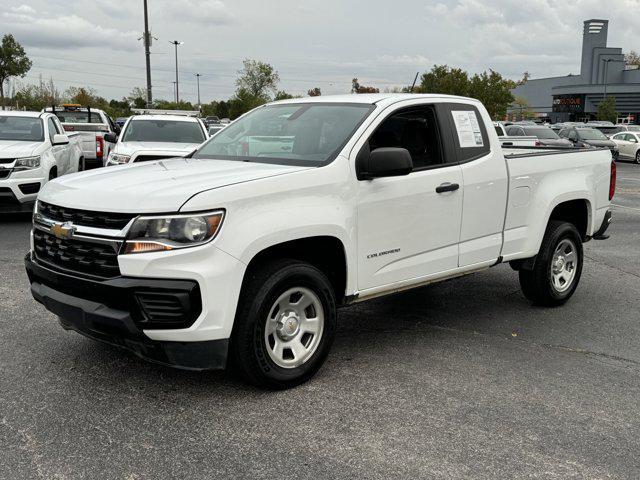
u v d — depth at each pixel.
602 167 6.63
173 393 4.08
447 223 5.04
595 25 90.06
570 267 6.41
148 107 38.81
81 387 4.14
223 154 5.02
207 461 3.30
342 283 4.50
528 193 5.77
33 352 4.72
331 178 4.26
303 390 4.19
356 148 4.47
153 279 3.60
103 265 3.72
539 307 6.36
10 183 9.78
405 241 4.75
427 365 4.70
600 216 6.69
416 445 3.51
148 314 3.63
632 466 3.36
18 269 7.23
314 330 4.29
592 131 30.86
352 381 4.36
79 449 3.38
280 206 3.99
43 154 10.31
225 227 3.72
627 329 5.71
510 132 25.84
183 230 3.62
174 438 3.52
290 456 3.36
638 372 4.69
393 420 3.79
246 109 70.50
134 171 4.39
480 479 3.19
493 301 6.55
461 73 54.59
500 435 3.65
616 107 81.56
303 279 4.14
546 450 3.49
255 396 4.07
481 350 5.06
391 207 4.60
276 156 4.66
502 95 54.25
